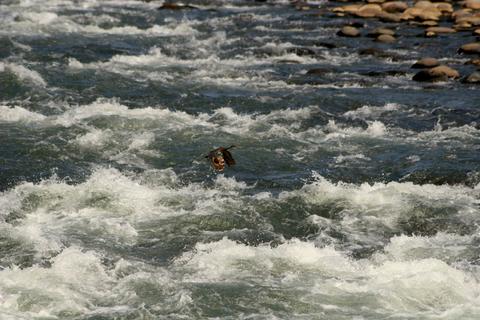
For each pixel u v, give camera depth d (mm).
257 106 49938
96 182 37125
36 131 43406
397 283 28391
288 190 37438
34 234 31984
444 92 54156
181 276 29000
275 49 66312
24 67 54000
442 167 39906
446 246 32000
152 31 73688
